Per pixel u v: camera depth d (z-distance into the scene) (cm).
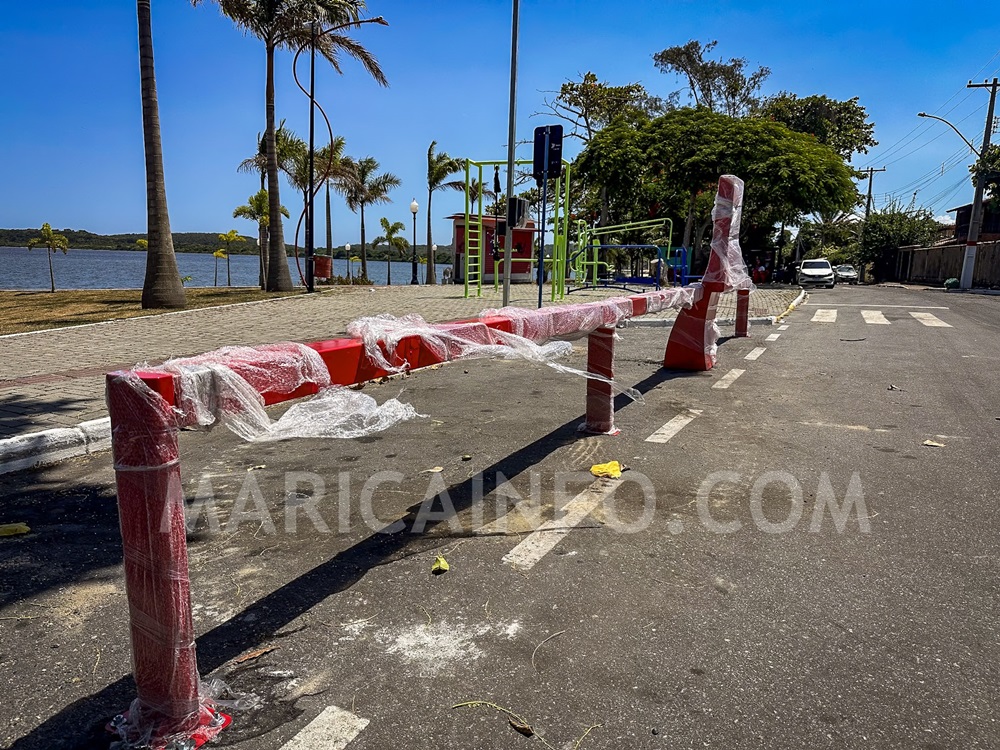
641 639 252
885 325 1224
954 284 2947
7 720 213
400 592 288
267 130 1881
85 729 209
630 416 572
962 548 324
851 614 268
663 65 3700
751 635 254
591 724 208
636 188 2772
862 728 206
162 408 185
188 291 1958
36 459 476
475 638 254
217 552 329
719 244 739
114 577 308
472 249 2438
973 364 818
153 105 1377
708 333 763
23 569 315
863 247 4859
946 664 237
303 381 220
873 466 443
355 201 3944
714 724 208
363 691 225
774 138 2683
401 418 304
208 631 261
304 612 274
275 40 1845
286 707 217
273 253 1914
